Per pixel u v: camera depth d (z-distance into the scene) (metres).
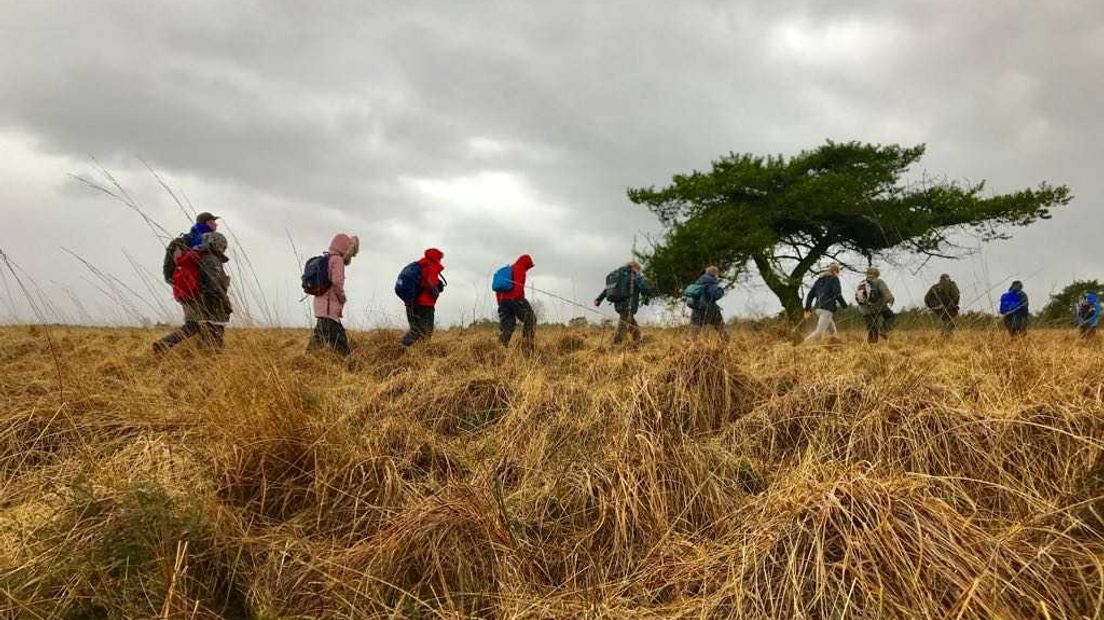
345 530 2.90
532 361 6.45
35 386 4.57
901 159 23.70
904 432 3.29
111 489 2.78
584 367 6.21
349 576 2.49
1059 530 2.49
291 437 3.22
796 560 2.25
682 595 2.39
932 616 2.02
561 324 9.10
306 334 9.11
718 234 21.50
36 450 3.53
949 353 5.60
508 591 2.46
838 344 7.95
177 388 4.46
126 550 2.35
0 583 2.22
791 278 24.17
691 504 2.95
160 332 8.62
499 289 8.15
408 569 2.54
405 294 7.88
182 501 2.66
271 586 2.49
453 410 4.59
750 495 3.05
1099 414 3.12
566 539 2.85
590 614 2.29
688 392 4.16
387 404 4.68
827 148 23.55
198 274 6.02
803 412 3.85
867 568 2.17
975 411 3.40
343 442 3.40
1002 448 3.08
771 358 5.93
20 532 2.59
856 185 21.48
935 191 22.77
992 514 2.71
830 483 2.54
